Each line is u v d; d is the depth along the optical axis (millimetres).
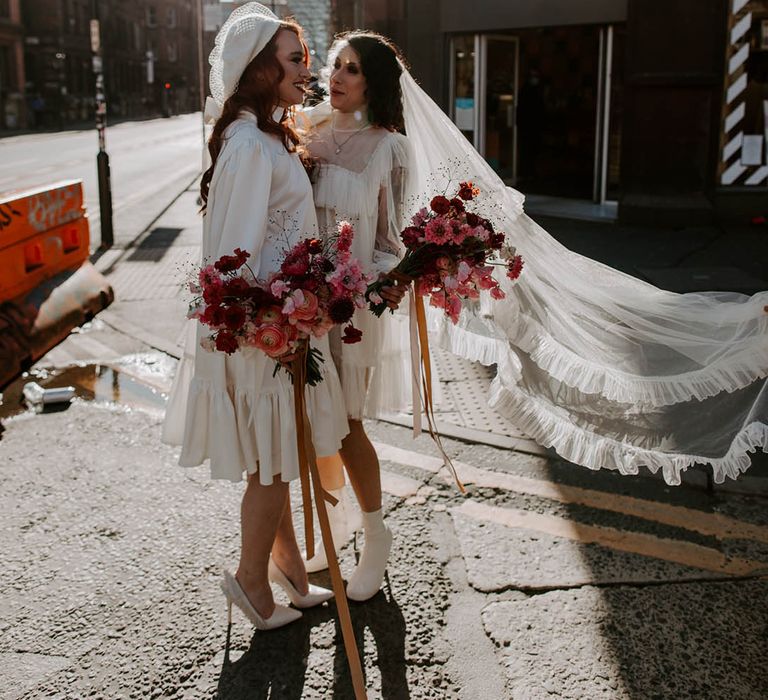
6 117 42906
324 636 2686
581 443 2996
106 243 9594
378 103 2684
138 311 6777
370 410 2889
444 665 2537
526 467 3857
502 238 2549
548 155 13656
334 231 2678
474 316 3027
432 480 3730
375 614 2783
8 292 5059
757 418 2861
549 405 3051
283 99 2465
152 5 73812
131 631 2721
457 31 12258
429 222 2418
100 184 9469
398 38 12617
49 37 48219
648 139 10188
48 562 3107
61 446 4160
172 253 9227
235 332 2168
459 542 3203
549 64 13242
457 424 4363
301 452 2400
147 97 71625
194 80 81125
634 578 2947
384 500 3537
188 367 2648
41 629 2730
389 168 2693
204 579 3004
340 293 2223
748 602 2807
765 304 2900
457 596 2875
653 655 2559
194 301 2299
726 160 10344
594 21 10773
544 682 2455
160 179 17609
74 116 52375
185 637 2689
